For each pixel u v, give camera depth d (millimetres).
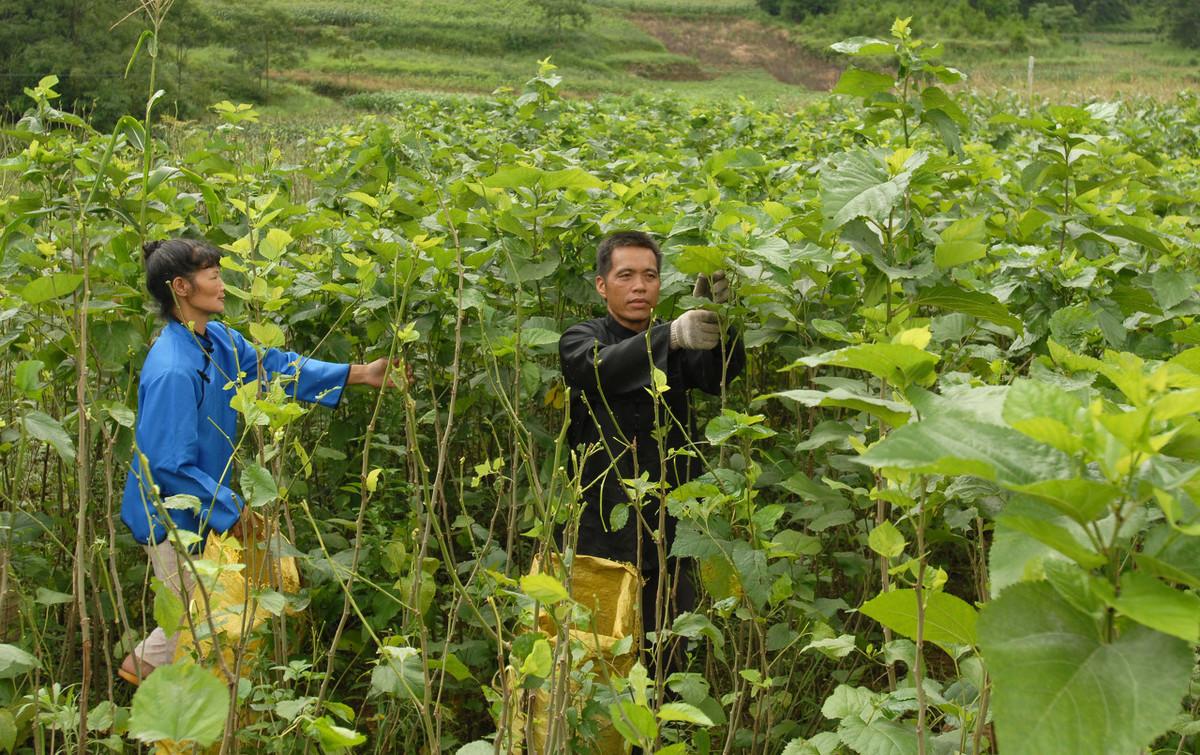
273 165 6668
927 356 1896
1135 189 5852
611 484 3902
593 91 86938
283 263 4734
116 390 4246
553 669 2475
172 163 5723
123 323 3922
